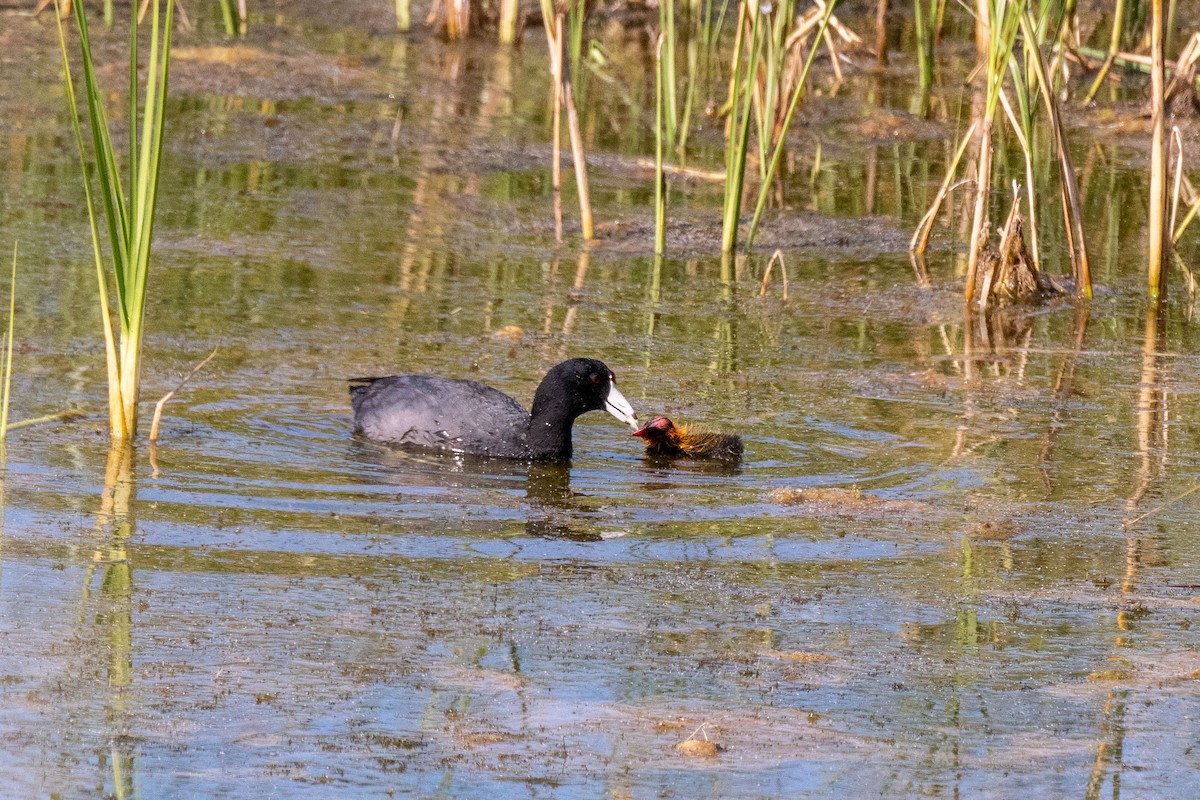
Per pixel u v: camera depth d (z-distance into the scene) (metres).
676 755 6.99
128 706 7.27
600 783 6.69
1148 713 7.61
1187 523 10.64
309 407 12.91
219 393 12.99
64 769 6.61
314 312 15.45
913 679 7.96
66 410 12.20
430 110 25.14
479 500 10.99
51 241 17.03
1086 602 9.14
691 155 23.38
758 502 11.06
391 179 21.09
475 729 7.20
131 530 9.82
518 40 30.48
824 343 15.40
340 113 24.47
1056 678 8.02
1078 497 11.19
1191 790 6.80
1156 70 16.72
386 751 6.94
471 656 8.05
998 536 10.35
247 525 10.07
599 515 10.72
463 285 16.77
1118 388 14.12
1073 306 17.05
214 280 16.28
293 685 7.59
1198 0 34.62
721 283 17.48
